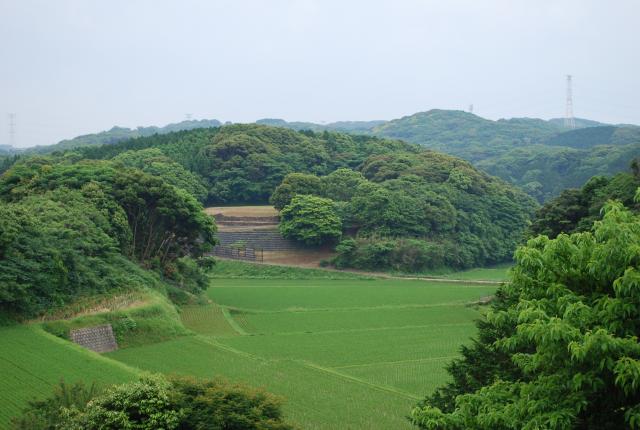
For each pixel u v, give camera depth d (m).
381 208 130.38
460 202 145.75
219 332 66.00
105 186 82.25
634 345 16.08
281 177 163.75
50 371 40.00
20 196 84.44
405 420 37.69
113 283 65.81
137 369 43.94
